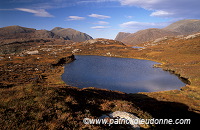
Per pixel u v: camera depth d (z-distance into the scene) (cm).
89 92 2336
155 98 3125
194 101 2959
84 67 8519
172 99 3078
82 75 6419
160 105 2164
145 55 14462
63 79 5659
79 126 1030
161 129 1202
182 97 3284
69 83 5119
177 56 11906
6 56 12044
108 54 16212
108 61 11425
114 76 6316
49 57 11556
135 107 1667
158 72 7325
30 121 1034
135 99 2930
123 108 1517
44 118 1099
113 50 19000
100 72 7144
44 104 1323
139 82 5400
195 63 8606
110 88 4650
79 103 1509
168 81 5566
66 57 11606
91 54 16712
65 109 1273
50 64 8700
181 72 6850
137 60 12238
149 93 3847
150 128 1124
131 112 1416
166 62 10538
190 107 2338
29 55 12912
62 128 984
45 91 1675
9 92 1600
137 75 6588
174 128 1300
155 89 4584
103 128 1014
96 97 2067
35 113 1149
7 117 1054
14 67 7519
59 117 1131
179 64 8944
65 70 7494
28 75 6053
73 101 1506
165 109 1978
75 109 1337
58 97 1558
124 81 5525
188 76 5981
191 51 13000
